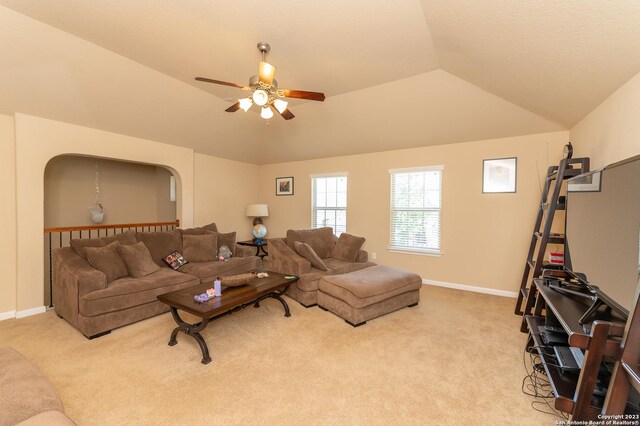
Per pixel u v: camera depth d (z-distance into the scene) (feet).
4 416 4.21
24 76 9.33
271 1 6.73
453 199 14.55
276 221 21.29
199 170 17.87
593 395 4.81
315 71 10.41
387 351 8.32
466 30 6.92
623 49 5.51
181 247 14.16
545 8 5.07
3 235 10.55
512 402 6.22
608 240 5.22
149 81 11.18
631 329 3.53
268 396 6.37
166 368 7.42
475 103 11.66
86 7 7.29
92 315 8.93
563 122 11.18
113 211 19.49
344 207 18.38
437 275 15.11
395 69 10.25
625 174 4.71
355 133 15.53
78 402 6.12
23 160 10.63
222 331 9.59
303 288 11.95
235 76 10.99
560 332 6.96
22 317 10.61
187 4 6.98
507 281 13.35
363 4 6.74
